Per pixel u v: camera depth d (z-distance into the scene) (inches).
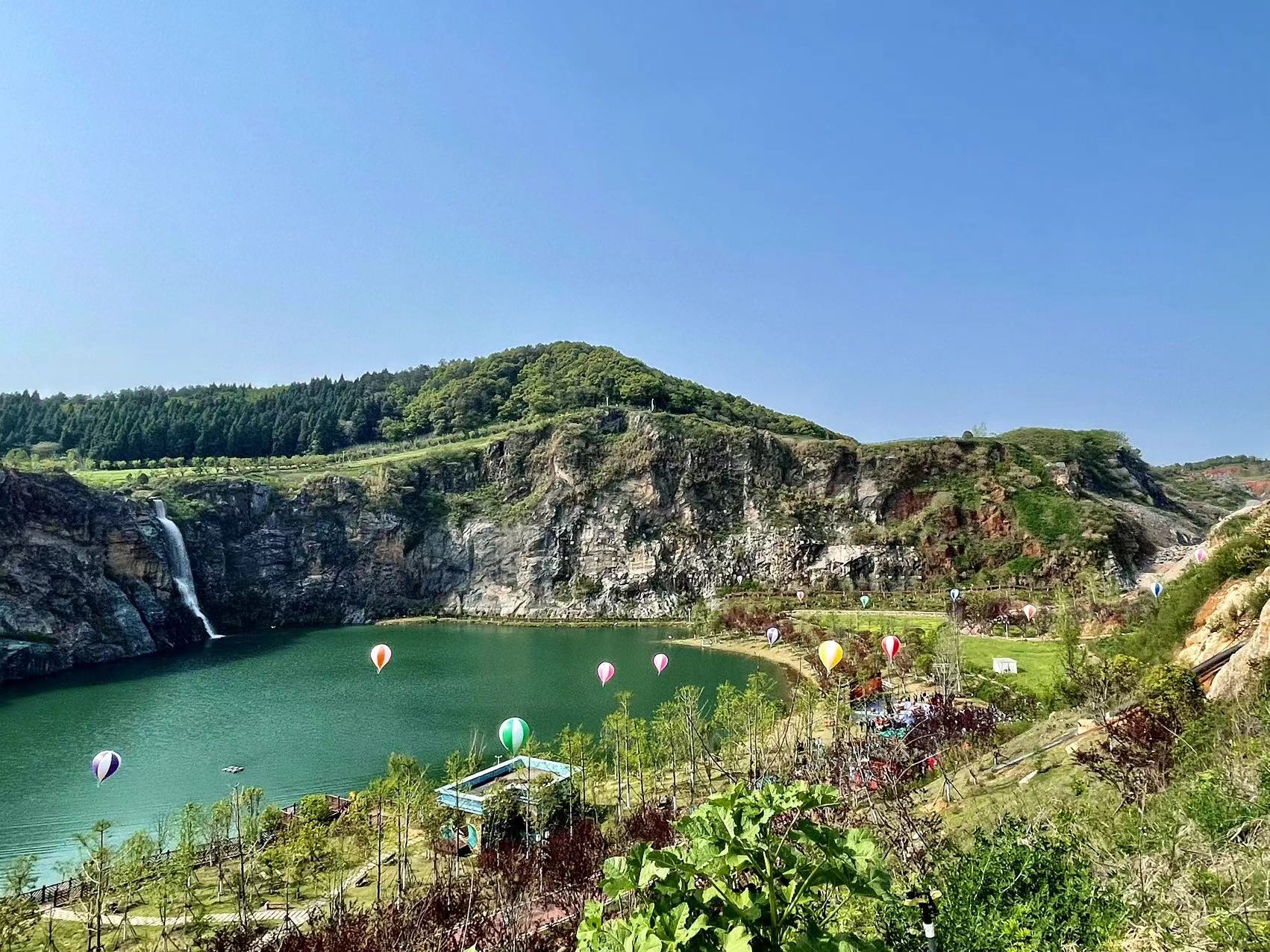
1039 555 4170.8
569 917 687.7
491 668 3061.0
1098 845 367.6
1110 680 969.5
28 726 2191.2
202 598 4318.4
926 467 4837.6
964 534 4478.3
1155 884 291.0
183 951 948.0
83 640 3284.9
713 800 218.1
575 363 7224.4
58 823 1483.8
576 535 4977.9
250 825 1197.1
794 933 200.2
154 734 2091.5
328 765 1812.3
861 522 4751.5
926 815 560.7
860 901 307.3
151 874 1064.8
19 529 3314.5
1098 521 4185.5
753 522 4857.3
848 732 1048.8
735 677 2736.2
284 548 4751.5
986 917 267.0
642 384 6422.2
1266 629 663.1
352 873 1192.2
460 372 7682.1
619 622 4441.4
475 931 698.2
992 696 1561.3
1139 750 549.6
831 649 1133.7
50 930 984.3
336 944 737.6
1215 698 680.4
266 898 1111.6
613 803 1454.2
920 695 1688.0
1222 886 282.8
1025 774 746.8
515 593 4886.8
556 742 1841.8
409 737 2037.4
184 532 4298.7
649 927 190.7
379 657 1581.0
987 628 2770.7
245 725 2171.5
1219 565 1055.0
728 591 4525.1
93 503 3727.9
